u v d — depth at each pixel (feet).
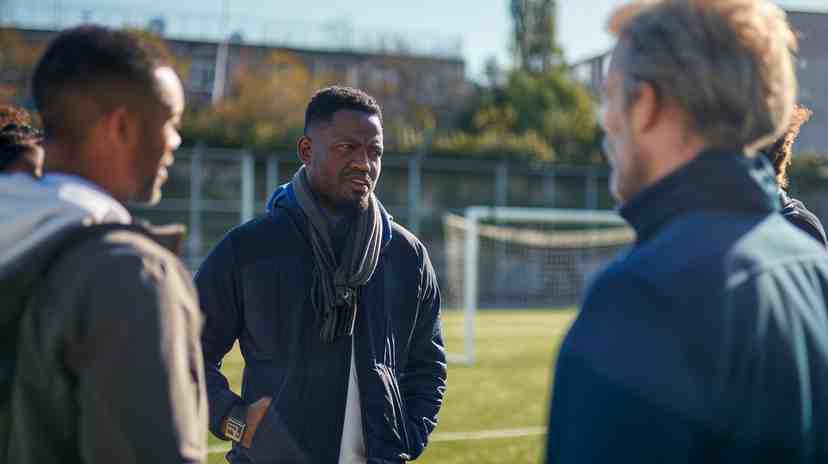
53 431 4.30
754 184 4.15
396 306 8.48
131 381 4.13
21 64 72.59
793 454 3.82
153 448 4.17
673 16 4.16
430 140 83.71
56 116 4.60
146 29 81.15
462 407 25.36
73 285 4.22
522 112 97.60
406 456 8.11
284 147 75.41
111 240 4.34
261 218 8.50
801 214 7.66
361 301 8.21
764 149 7.49
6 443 4.41
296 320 8.03
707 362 3.68
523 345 43.65
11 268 4.21
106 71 4.54
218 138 74.95
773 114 4.15
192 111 79.10
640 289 3.83
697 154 4.16
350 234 8.30
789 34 4.32
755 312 3.82
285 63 86.28
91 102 4.55
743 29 4.09
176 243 4.72
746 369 3.74
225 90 82.74
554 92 101.71
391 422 8.01
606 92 4.49
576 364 3.87
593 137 97.19
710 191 4.08
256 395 8.02
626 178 4.44
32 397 4.28
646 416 3.64
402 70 95.25
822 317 4.11
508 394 27.96
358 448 7.93
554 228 81.92
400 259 8.64
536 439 20.52
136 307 4.20
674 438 3.61
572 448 3.81
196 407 4.56
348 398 7.97
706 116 4.07
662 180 4.17
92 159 4.65
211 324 8.16
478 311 68.39
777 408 3.79
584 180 84.79
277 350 8.02
